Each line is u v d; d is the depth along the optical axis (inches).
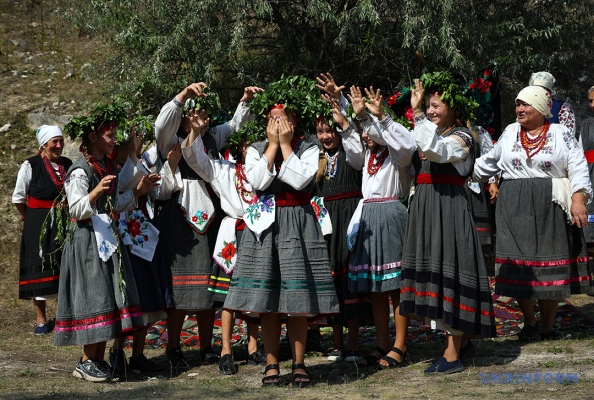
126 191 199.9
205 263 209.8
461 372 183.2
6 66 490.0
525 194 213.9
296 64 378.0
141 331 210.5
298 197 177.2
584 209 203.8
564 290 208.8
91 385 186.7
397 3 344.2
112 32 483.2
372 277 196.1
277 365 180.7
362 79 388.2
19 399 168.6
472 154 186.4
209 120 222.7
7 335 274.2
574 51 398.0
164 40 354.6
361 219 200.4
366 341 240.8
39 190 267.1
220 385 182.9
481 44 353.1
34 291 262.8
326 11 338.3
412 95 181.8
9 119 438.3
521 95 213.0
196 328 267.6
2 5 562.9
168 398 167.3
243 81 373.7
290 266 172.6
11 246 359.6
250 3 343.9
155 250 206.8
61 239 193.9
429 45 329.7
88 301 185.9
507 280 215.9
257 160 180.9
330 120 208.8
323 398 161.5
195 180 213.5
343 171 211.6
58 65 491.8
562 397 151.3
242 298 173.5
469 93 269.4
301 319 178.1
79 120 190.5
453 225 182.4
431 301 179.9
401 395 161.9
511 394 156.6
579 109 421.4
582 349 201.9
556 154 209.5
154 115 368.5
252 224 175.5
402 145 184.9
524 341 221.5
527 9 389.7
